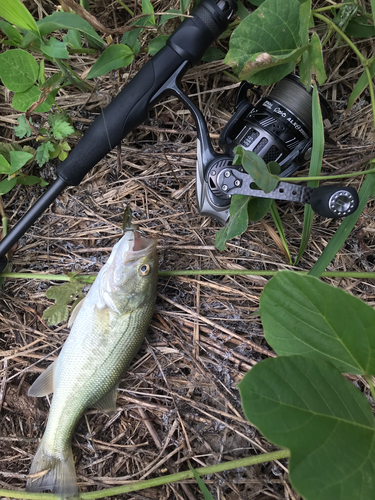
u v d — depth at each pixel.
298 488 0.11
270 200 0.23
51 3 0.29
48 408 0.25
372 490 0.12
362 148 0.28
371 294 0.26
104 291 0.23
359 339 0.14
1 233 0.28
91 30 0.22
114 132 0.23
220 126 0.29
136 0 0.28
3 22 0.22
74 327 0.24
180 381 0.25
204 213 0.25
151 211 0.28
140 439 0.25
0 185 0.26
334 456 0.12
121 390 0.25
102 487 0.24
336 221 0.27
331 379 0.13
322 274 0.23
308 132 0.22
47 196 0.24
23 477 0.24
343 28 0.24
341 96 0.29
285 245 0.26
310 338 0.14
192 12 0.22
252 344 0.25
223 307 0.26
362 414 0.13
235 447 0.24
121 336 0.24
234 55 0.20
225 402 0.24
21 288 0.27
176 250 0.27
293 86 0.22
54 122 0.25
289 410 0.13
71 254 0.27
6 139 0.29
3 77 0.23
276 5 0.19
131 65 0.27
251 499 0.23
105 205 0.28
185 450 0.24
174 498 0.24
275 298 0.15
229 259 0.27
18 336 0.26
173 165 0.28
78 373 0.24
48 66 0.28
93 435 0.25
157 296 0.26
